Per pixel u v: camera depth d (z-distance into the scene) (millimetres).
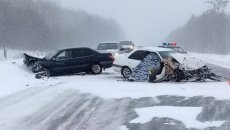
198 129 8406
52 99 12539
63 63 20234
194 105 10906
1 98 12820
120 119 9492
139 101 11773
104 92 13727
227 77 19766
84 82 17016
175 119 9328
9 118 9805
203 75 16734
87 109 10805
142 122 9133
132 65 18297
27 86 15773
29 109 10906
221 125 8664
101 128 8672
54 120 9531
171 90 13773
